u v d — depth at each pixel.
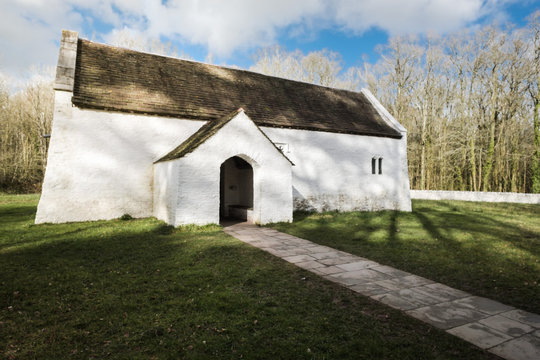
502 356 3.23
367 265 6.70
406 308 4.45
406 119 35.22
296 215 14.79
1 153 29.89
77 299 4.58
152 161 13.06
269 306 4.45
